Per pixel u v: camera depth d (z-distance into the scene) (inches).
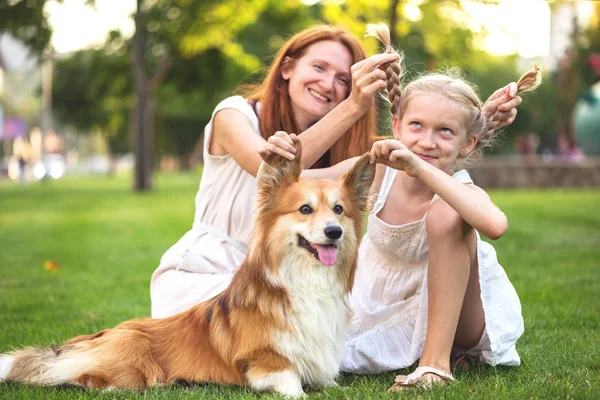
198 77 1262.3
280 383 148.1
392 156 147.9
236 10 1080.2
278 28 1240.8
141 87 1153.4
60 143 3518.7
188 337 160.9
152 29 1132.5
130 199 964.0
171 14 1112.8
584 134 1723.7
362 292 179.5
